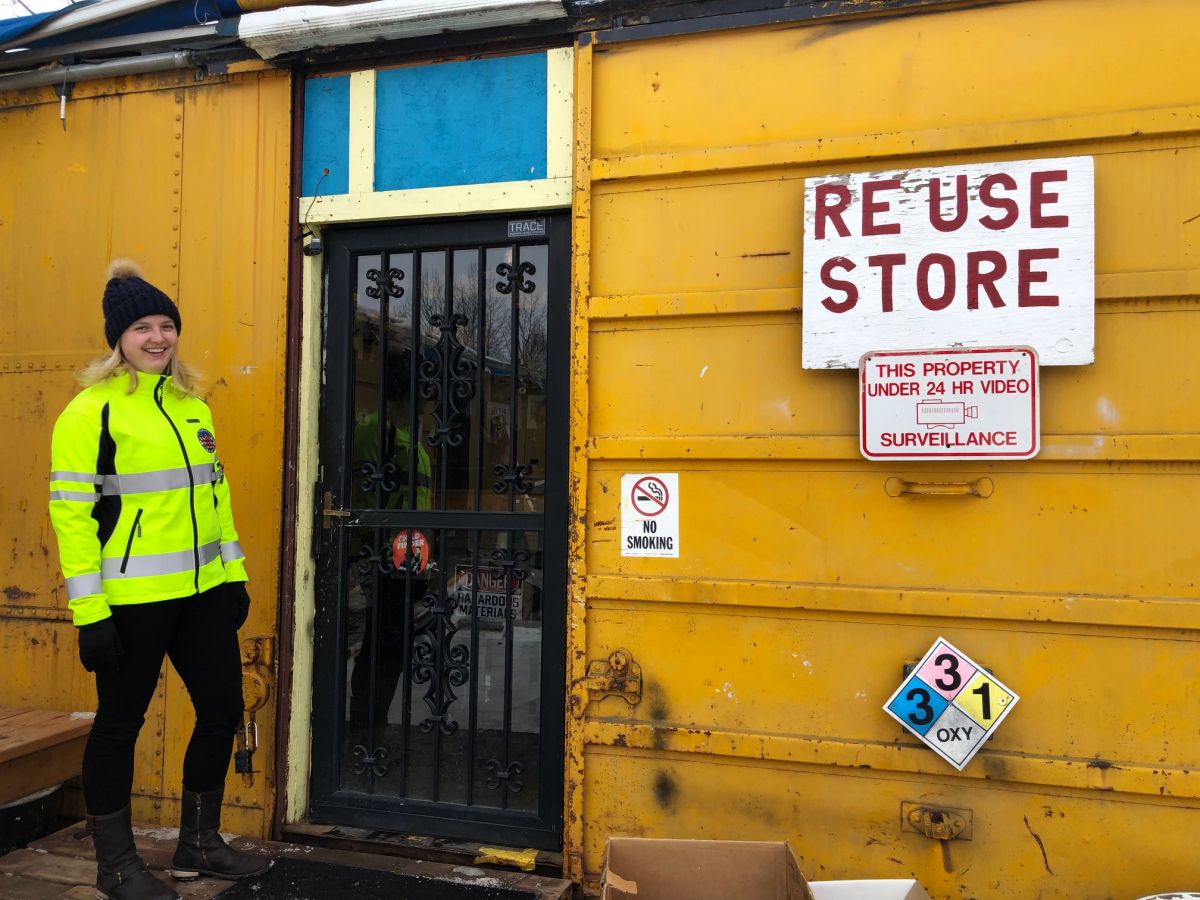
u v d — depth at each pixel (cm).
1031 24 229
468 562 277
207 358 289
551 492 268
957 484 227
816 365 235
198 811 242
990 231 225
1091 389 221
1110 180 221
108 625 207
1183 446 212
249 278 287
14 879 243
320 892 238
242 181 290
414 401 283
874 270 232
